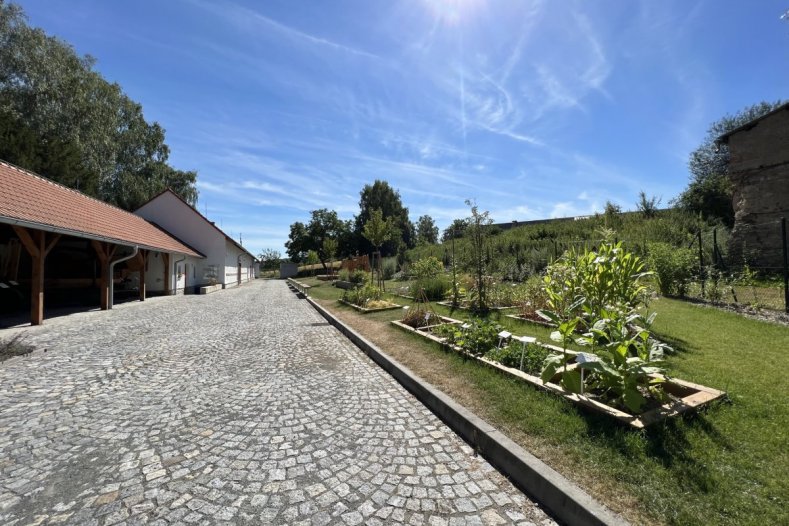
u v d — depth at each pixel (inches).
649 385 134.5
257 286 1299.2
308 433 136.3
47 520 89.6
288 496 98.4
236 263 1374.3
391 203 2085.4
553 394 146.1
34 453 121.6
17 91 813.2
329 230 2043.6
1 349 252.4
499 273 625.6
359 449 124.1
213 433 136.3
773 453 100.1
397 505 94.2
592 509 82.8
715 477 91.3
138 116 1202.0
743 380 148.6
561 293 233.3
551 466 100.9
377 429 139.7
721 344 201.2
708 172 1043.3
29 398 171.5
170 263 818.8
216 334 339.3
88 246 711.1
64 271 741.3
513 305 394.0
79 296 671.8
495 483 104.3
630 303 214.1
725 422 116.5
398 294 584.1
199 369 222.2
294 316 471.8
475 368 190.5
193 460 117.3
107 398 172.2
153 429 139.7
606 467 98.6
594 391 145.4
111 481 105.9
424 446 126.2
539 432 119.3
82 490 101.5
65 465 114.5
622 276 203.5
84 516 90.9
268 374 212.5
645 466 97.6
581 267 213.3
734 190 527.5
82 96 908.0
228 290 1022.4
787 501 82.2
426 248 1114.1
